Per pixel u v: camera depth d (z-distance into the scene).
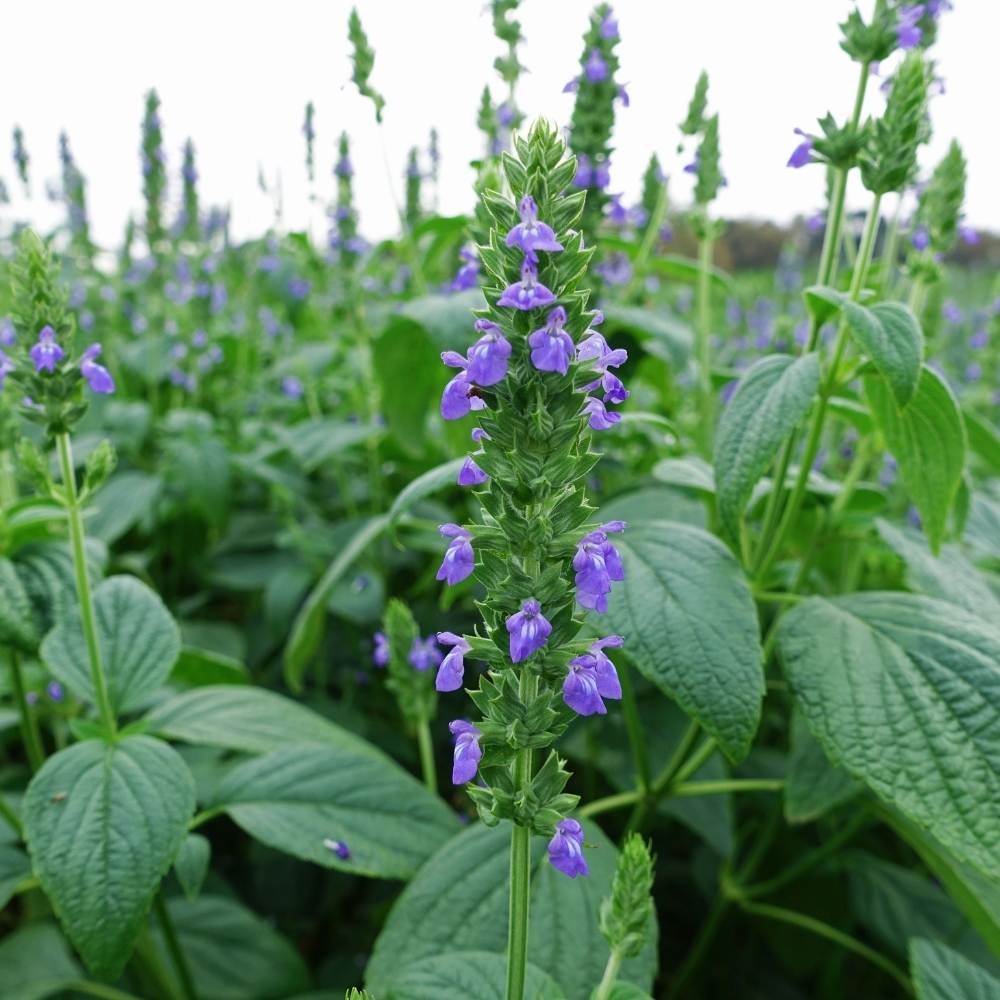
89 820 0.25
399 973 0.23
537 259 0.17
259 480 0.64
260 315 0.86
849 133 0.27
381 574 0.52
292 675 0.39
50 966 0.34
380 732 0.46
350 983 0.38
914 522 0.50
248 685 0.38
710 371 0.40
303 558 0.53
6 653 0.34
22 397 0.38
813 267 1.46
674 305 1.02
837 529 0.32
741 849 0.42
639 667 0.24
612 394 0.18
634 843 0.20
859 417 0.32
